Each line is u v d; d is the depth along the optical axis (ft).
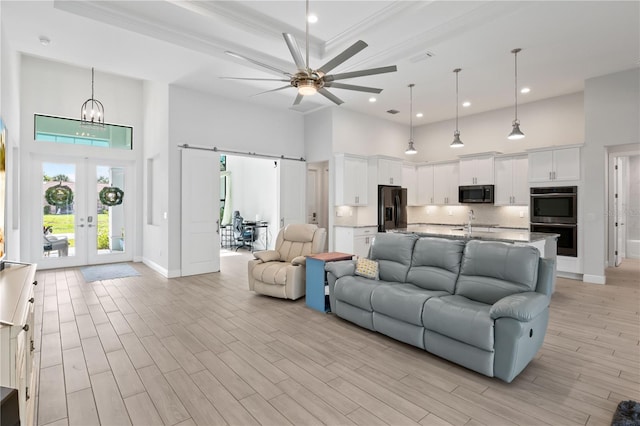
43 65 19.86
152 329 10.95
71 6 11.09
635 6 10.98
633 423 5.96
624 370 8.30
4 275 8.07
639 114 15.97
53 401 6.96
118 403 6.92
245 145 21.33
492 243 9.96
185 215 18.74
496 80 17.60
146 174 22.29
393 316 9.70
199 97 19.34
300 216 24.16
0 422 2.52
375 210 23.21
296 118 24.13
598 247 17.16
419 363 8.75
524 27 12.27
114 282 17.26
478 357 7.89
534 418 6.46
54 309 12.89
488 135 23.63
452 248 10.62
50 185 20.49
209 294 15.16
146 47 13.62
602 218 17.02
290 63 15.98
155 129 20.54
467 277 9.93
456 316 8.20
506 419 6.44
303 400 7.07
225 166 35.32
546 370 8.30
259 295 15.06
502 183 21.61
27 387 6.31
